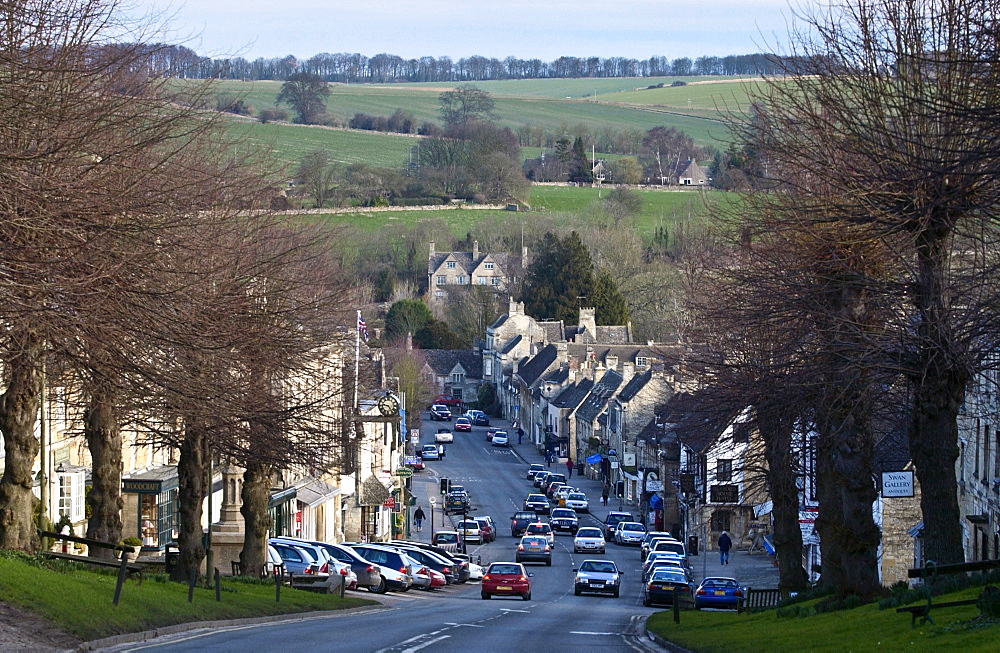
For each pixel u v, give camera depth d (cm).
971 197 3700
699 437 6425
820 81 4538
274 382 6166
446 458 19612
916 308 4203
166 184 4097
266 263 5100
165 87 4397
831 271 4444
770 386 4975
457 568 9094
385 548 7912
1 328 3466
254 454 5300
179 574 5088
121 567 3581
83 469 6350
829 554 4841
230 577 5697
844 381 4369
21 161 3256
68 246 3406
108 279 3556
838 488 4697
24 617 3086
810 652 3052
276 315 5069
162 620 3675
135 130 4044
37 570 3584
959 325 3884
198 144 5100
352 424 6938
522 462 19562
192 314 4106
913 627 3047
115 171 3603
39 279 3300
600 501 15900
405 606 6297
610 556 11769
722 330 5691
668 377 11638
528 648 3672
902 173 3753
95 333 3644
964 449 7194
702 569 10212
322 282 6438
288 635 3762
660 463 12769
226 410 4703
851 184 4109
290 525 9025
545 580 9612
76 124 3653
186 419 4616
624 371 17600
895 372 4212
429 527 14138
